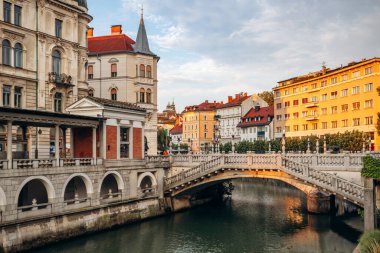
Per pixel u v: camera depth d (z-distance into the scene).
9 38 36.47
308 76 84.12
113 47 59.44
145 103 58.56
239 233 34.16
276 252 28.70
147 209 39.09
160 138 85.56
